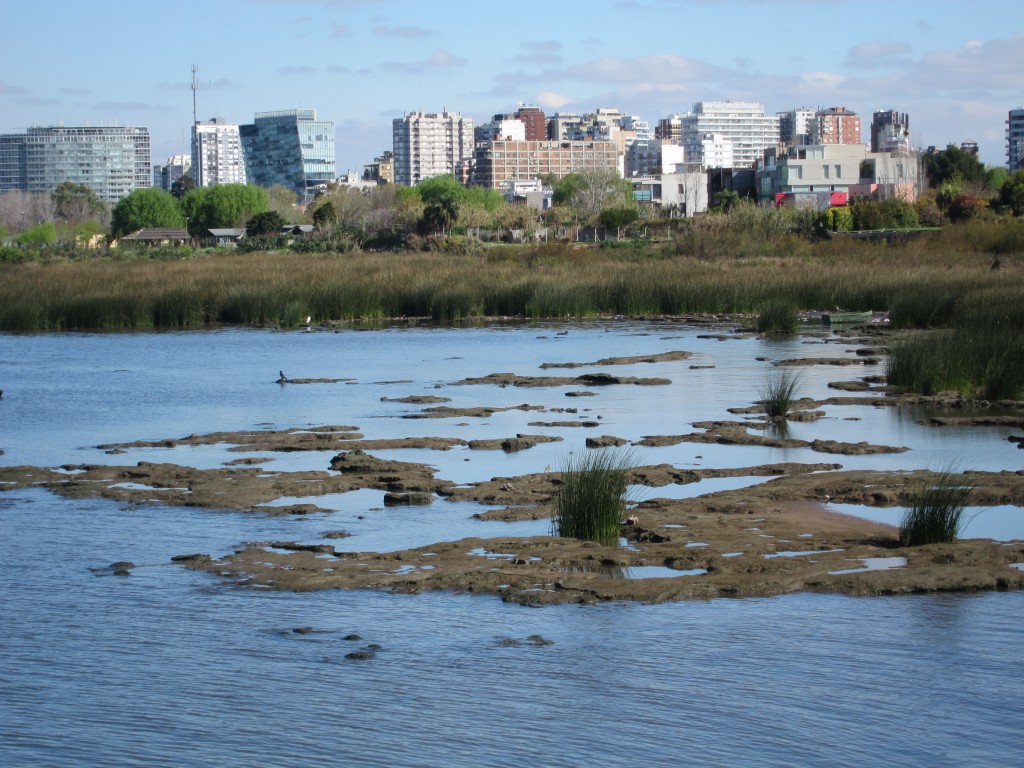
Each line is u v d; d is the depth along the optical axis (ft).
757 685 33.27
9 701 33.14
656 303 174.19
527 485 59.62
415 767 28.89
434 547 48.03
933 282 156.04
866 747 29.55
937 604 39.75
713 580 42.29
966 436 72.28
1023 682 33.12
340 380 105.60
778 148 561.43
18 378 111.24
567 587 42.16
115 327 171.12
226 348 138.00
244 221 515.50
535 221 435.53
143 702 32.99
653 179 567.18
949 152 450.30
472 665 35.14
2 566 46.60
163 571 45.73
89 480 63.57
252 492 59.06
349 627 38.81
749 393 92.07
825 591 41.45
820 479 59.26
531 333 149.07
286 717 31.86
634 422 79.56
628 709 31.91
